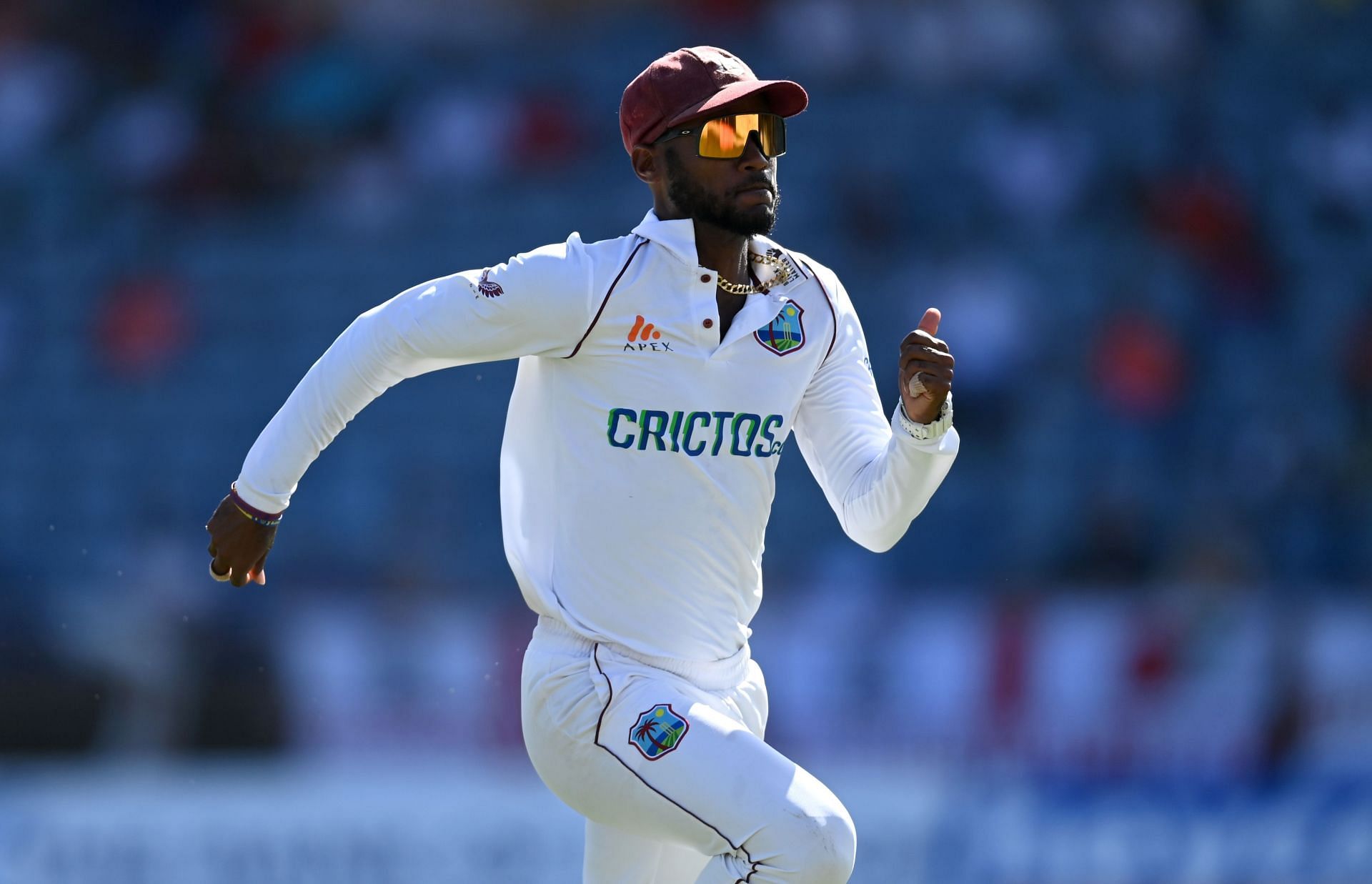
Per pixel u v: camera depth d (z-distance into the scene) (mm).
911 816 29312
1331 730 29141
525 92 49656
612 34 51062
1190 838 28625
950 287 42344
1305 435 39938
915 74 49125
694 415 11039
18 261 47094
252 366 45250
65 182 48688
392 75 50031
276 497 11250
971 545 37875
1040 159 46219
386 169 48375
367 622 31172
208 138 49031
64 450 43906
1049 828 29000
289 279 46625
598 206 47156
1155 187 45844
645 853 12078
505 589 32312
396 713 30688
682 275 10984
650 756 10758
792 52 49906
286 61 50562
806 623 31016
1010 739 29797
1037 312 42281
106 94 50688
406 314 10844
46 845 28641
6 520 42281
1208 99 48719
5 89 50562
